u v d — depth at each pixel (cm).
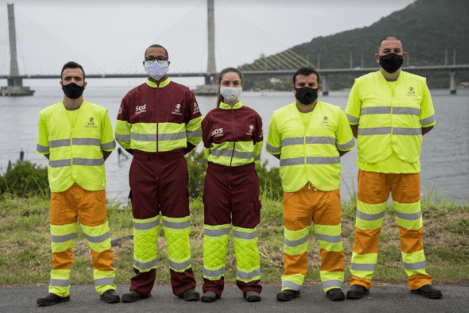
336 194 445
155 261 454
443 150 3189
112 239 625
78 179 434
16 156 2848
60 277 439
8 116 6862
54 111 442
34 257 581
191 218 716
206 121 453
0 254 587
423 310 398
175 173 447
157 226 456
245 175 445
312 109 453
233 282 509
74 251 597
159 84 453
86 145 439
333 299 428
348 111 468
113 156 2689
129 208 840
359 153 458
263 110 7106
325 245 446
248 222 445
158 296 455
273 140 466
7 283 500
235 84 444
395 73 452
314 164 440
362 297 435
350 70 13475
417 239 446
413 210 445
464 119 5988
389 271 521
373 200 450
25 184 1061
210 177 450
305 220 447
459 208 707
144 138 446
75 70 433
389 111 444
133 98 452
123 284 499
